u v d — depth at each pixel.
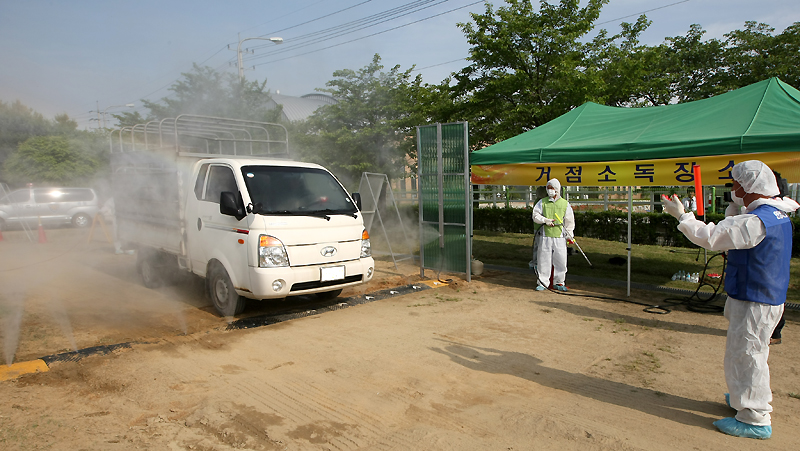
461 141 7.85
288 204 5.84
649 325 5.68
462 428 3.22
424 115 14.22
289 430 3.17
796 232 10.55
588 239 13.68
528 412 3.46
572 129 8.12
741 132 5.77
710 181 5.93
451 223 8.15
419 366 4.34
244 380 4.00
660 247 12.12
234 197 5.52
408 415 3.41
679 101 19.81
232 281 5.66
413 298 7.05
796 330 5.45
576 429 3.20
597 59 13.97
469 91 14.77
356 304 6.66
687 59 20.14
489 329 5.50
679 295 7.19
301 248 5.67
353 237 6.23
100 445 2.96
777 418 3.40
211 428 3.20
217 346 4.85
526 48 13.16
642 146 6.43
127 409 3.48
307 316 6.05
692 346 4.93
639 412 3.48
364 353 4.67
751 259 3.10
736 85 17.73
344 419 3.34
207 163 6.36
